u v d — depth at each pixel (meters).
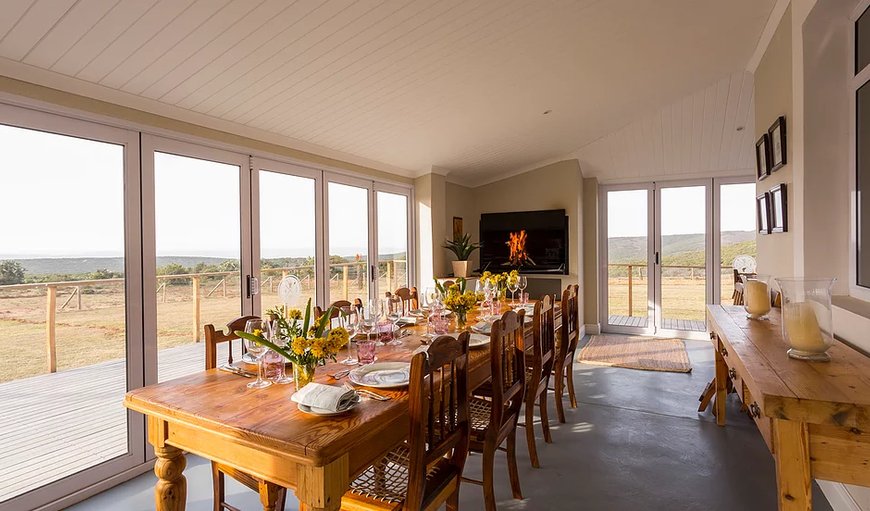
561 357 3.36
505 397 2.11
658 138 5.34
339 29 2.52
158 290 2.89
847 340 1.99
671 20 2.98
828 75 2.35
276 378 1.87
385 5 2.40
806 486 1.23
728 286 6.07
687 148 5.54
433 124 4.14
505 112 4.16
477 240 6.61
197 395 1.69
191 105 2.92
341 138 4.02
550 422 3.38
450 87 3.48
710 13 2.94
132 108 2.71
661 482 2.49
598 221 6.71
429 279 5.39
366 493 1.66
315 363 1.75
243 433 1.36
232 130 3.31
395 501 1.60
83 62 2.30
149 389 1.76
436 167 5.45
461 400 1.76
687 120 4.88
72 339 2.53
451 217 6.08
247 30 2.36
